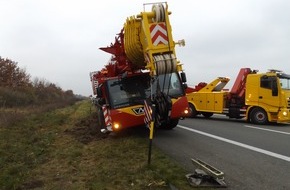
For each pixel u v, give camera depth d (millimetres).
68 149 11438
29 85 51125
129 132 14148
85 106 33219
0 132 15539
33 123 19078
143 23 10992
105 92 13211
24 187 7680
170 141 12523
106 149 10992
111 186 7324
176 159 9695
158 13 10820
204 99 22062
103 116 14031
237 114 20297
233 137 13516
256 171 8391
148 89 13047
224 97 21109
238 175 8070
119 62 14242
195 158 9805
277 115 18734
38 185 7805
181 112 12891
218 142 12344
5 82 47188
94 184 7469
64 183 7809
